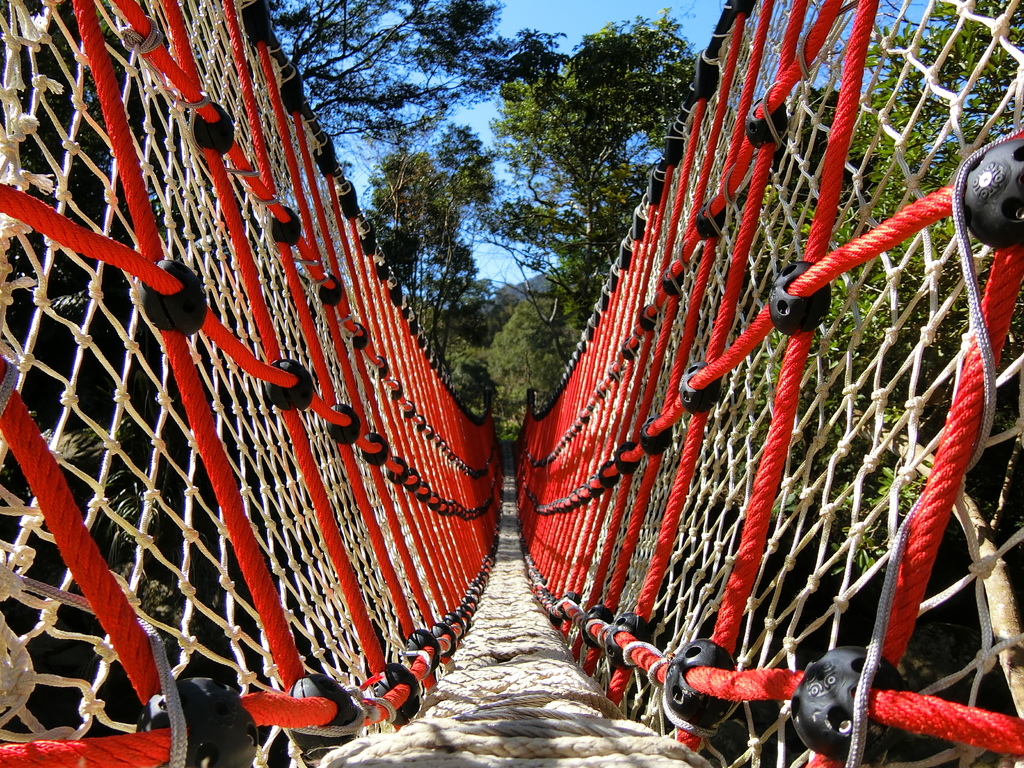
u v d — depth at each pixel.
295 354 2.48
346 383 2.88
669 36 18.89
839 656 0.86
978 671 0.83
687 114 2.84
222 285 1.98
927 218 0.95
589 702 1.71
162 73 1.56
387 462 3.18
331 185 3.31
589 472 4.14
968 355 0.85
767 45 2.05
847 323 3.84
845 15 1.53
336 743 1.29
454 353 33.94
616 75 18.78
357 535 2.70
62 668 6.00
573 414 6.62
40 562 6.14
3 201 0.87
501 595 5.11
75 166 6.31
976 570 0.84
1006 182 0.75
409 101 17.14
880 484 4.18
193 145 1.84
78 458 6.33
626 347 3.49
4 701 0.88
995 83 3.05
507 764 1.14
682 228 2.82
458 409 9.60
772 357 1.74
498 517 11.74
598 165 21.19
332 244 2.97
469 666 2.56
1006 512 5.16
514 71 17.53
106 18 1.36
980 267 1.02
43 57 5.96
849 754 0.80
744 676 1.06
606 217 20.70
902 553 0.84
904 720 0.79
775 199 1.86
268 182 2.33
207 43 2.14
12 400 0.86
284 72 2.68
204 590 6.43
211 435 1.26
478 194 23.56
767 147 1.78
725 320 1.85
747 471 1.75
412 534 3.54
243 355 1.51
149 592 6.27
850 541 1.19
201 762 0.88
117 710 5.97
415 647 2.22
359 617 1.81
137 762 0.83
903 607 0.83
